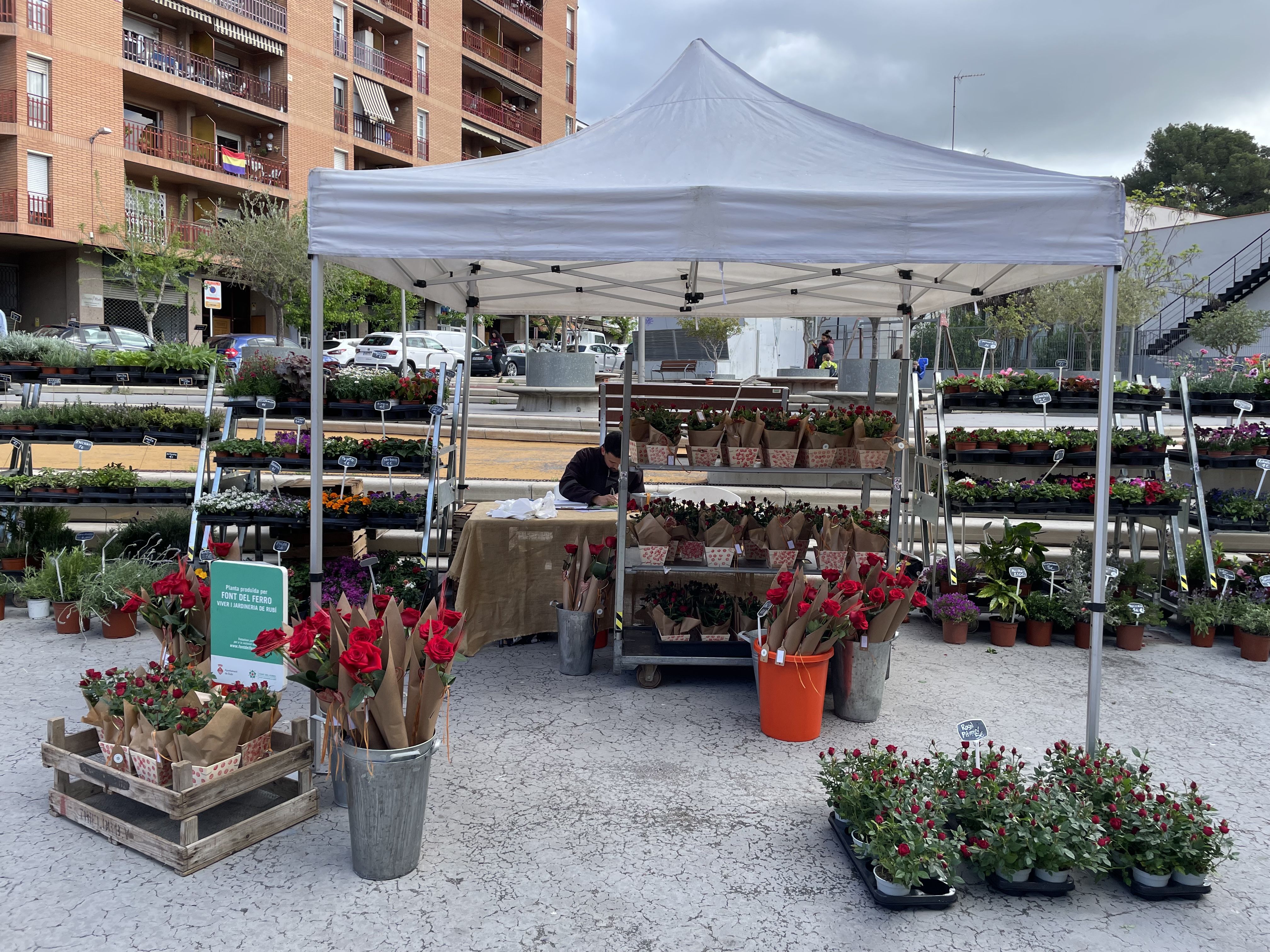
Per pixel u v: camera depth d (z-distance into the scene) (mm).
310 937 2719
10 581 6062
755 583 5801
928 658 5750
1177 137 47812
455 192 3873
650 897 2969
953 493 6434
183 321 31406
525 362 23344
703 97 5035
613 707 4750
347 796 3207
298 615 5258
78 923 2758
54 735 3465
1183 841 3055
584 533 5754
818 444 5105
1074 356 21516
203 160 29969
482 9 42688
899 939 2768
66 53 25875
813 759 4125
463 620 3301
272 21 31969
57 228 26109
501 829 3420
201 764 3168
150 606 3912
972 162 4457
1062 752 3572
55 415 6328
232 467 5996
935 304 6566
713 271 6188
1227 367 7324
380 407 5844
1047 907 2977
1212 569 6387
